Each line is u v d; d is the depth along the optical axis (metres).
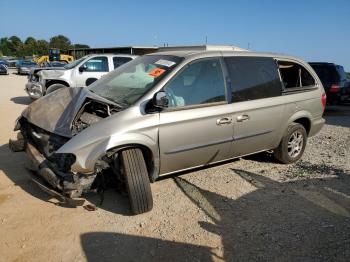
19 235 3.72
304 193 4.98
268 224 4.11
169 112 4.35
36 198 4.52
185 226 4.00
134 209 4.11
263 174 5.62
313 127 6.31
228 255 3.52
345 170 5.96
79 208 4.30
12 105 12.53
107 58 12.83
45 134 4.31
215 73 4.90
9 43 111.38
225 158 5.16
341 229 4.05
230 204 4.56
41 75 12.31
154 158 4.32
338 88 13.60
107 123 4.02
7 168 5.45
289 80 6.02
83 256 3.43
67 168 3.89
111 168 4.35
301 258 3.51
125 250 3.54
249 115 5.14
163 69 4.62
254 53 5.50
